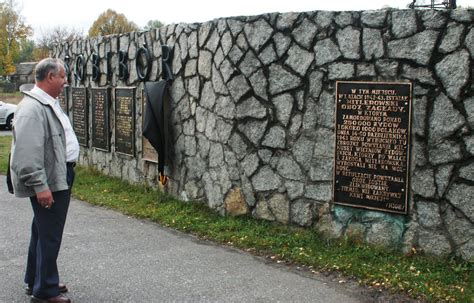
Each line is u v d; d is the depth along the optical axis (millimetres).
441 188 4816
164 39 7723
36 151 3816
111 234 6176
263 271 4910
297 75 5730
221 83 6602
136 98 8555
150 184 8297
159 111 7387
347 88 5312
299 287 4516
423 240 4953
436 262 4812
